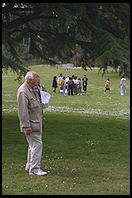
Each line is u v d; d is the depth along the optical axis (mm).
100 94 36812
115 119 18844
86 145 12266
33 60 16609
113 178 8688
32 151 8719
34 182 8227
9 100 29031
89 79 52062
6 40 12250
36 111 8547
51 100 30297
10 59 12672
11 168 9344
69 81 35562
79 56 15102
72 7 12945
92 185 8117
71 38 14000
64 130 14914
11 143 12336
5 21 15336
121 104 28047
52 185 8055
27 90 8484
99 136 13875
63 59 15781
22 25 15547
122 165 9875
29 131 8461
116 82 49188
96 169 9414
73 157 10664
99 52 12242
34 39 15469
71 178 8586
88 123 16984
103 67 12312
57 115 19750
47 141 12750
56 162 10016
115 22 14289
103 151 11484
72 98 32625
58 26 15016
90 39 13570
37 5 14461
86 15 12922
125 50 11734
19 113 8422
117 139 13414
